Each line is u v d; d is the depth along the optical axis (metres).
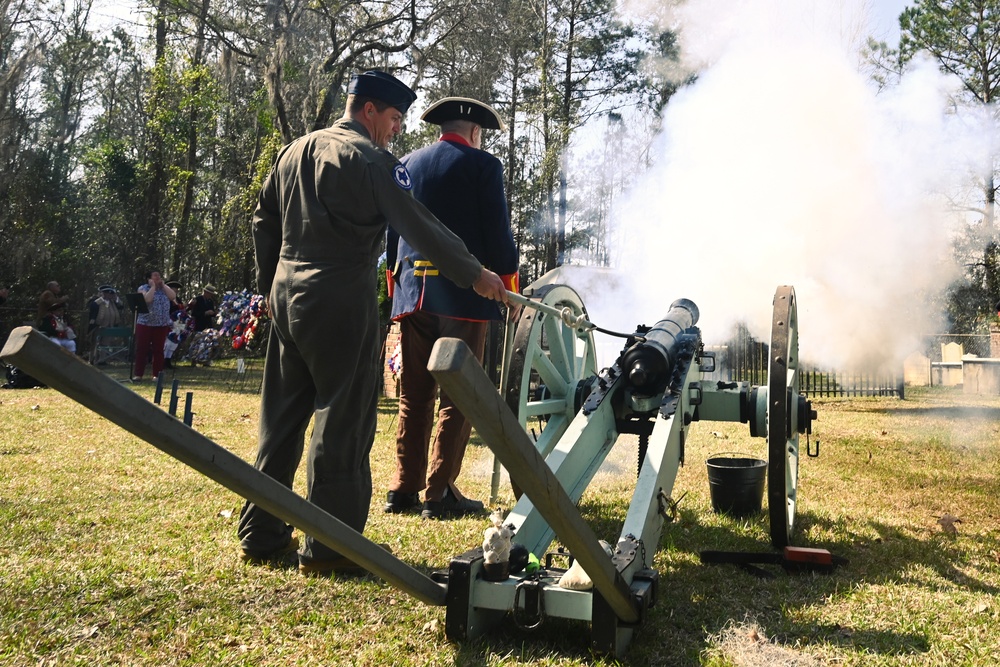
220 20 19.83
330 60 18.45
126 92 30.58
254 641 2.31
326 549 2.86
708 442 6.71
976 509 4.17
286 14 17.69
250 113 25.77
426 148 4.10
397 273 4.17
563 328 4.02
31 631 2.33
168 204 28.80
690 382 3.41
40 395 9.60
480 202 3.95
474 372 1.35
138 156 29.58
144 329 12.09
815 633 2.42
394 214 2.71
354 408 2.90
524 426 3.46
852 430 7.81
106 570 2.86
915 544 3.45
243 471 1.49
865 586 2.86
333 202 2.78
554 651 2.25
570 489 2.96
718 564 3.14
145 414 1.30
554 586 2.26
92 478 4.50
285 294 2.89
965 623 2.50
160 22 23.72
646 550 2.55
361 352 2.92
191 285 29.14
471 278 2.66
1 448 5.52
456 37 18.59
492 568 2.32
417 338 4.05
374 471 5.07
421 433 4.10
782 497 3.12
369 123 3.06
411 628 2.41
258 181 19.80
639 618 2.23
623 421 3.44
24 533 3.32
